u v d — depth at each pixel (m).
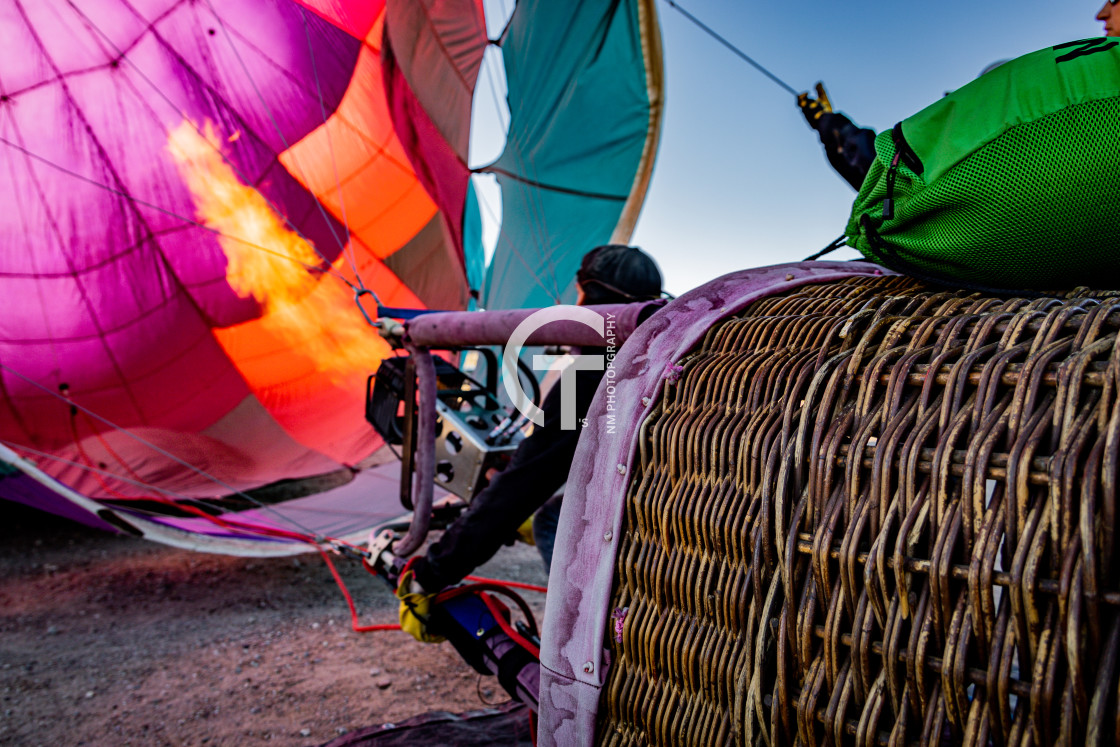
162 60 3.21
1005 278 0.84
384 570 1.66
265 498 3.81
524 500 1.26
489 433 1.64
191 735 1.96
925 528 0.60
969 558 0.57
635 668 0.83
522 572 3.27
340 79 3.69
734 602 0.72
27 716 2.05
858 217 0.92
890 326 0.75
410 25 3.65
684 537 0.79
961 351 0.66
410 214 4.20
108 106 3.15
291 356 3.82
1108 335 0.58
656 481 0.83
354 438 3.99
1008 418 0.58
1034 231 0.76
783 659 0.66
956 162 0.77
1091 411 0.54
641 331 0.95
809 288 1.01
